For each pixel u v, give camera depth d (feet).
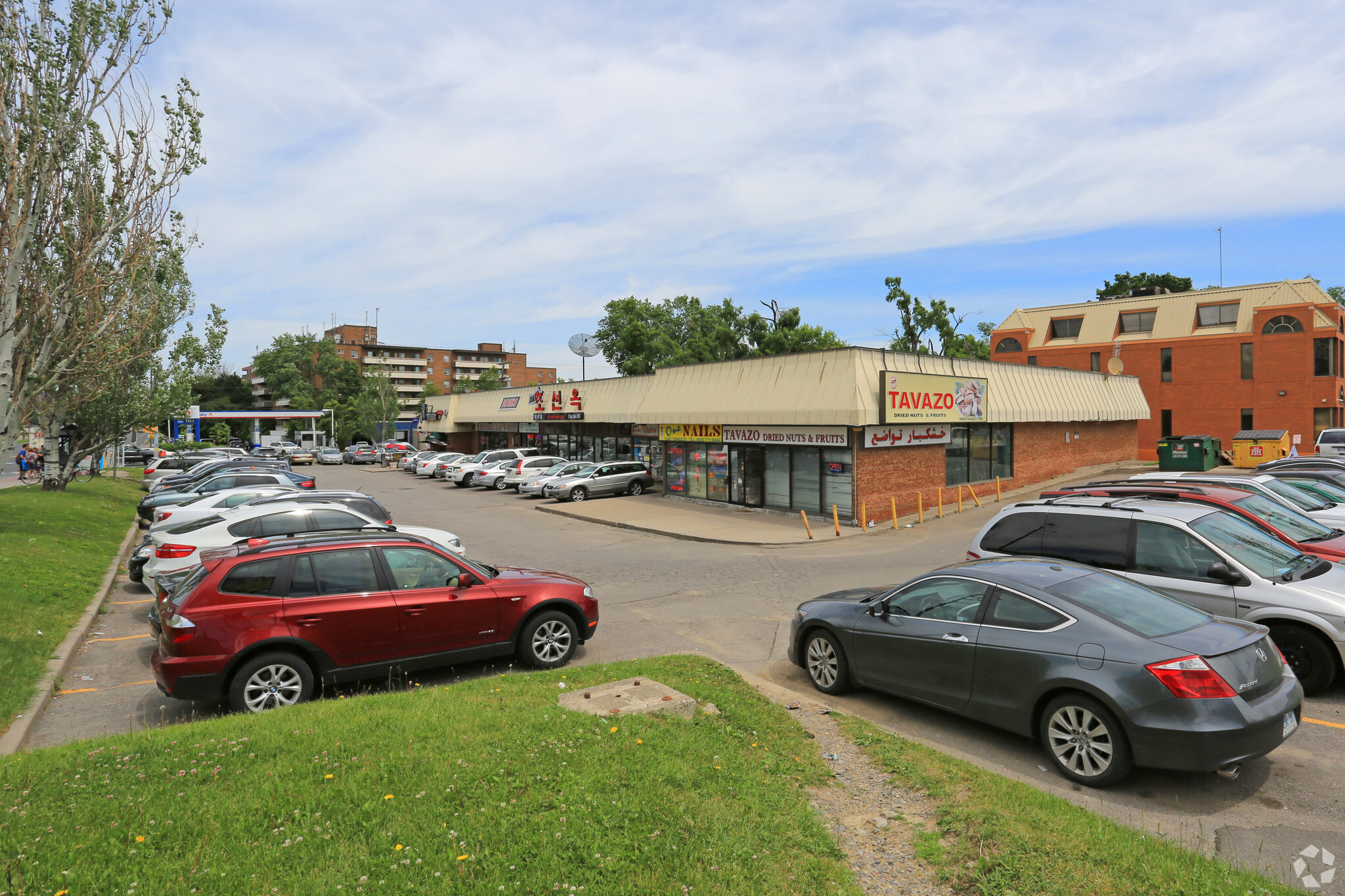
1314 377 123.44
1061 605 19.34
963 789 16.49
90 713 23.88
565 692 21.50
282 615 23.29
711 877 12.39
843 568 48.96
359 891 11.67
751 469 81.46
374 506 43.75
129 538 60.54
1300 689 18.37
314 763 16.12
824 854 13.69
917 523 69.77
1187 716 16.55
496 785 15.11
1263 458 105.19
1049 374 95.86
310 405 338.34
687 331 207.92
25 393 43.34
